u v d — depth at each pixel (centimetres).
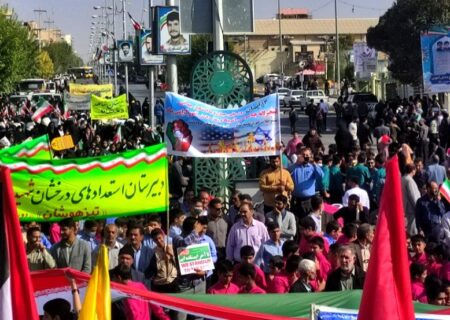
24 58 6675
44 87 7538
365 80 7088
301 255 1062
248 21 1861
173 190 1791
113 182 929
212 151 1468
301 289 990
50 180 917
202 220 1102
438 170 1808
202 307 721
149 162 935
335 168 1792
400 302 512
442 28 2419
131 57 4966
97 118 3328
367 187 1756
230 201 1548
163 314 967
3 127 3434
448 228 1308
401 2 5462
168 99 1464
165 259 1073
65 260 1058
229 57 1756
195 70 1758
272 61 11700
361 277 998
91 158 925
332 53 9950
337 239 1149
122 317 891
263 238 1191
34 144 1141
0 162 908
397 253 515
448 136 3061
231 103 1762
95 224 1138
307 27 12394
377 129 3088
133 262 1030
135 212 938
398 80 5888
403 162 1781
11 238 509
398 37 5462
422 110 4144
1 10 6525
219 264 988
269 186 1470
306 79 8875
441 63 2439
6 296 505
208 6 1867
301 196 1641
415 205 1468
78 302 767
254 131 1464
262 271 1096
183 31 1859
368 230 1068
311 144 2288
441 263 1091
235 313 704
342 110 4672
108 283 571
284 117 5972
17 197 912
